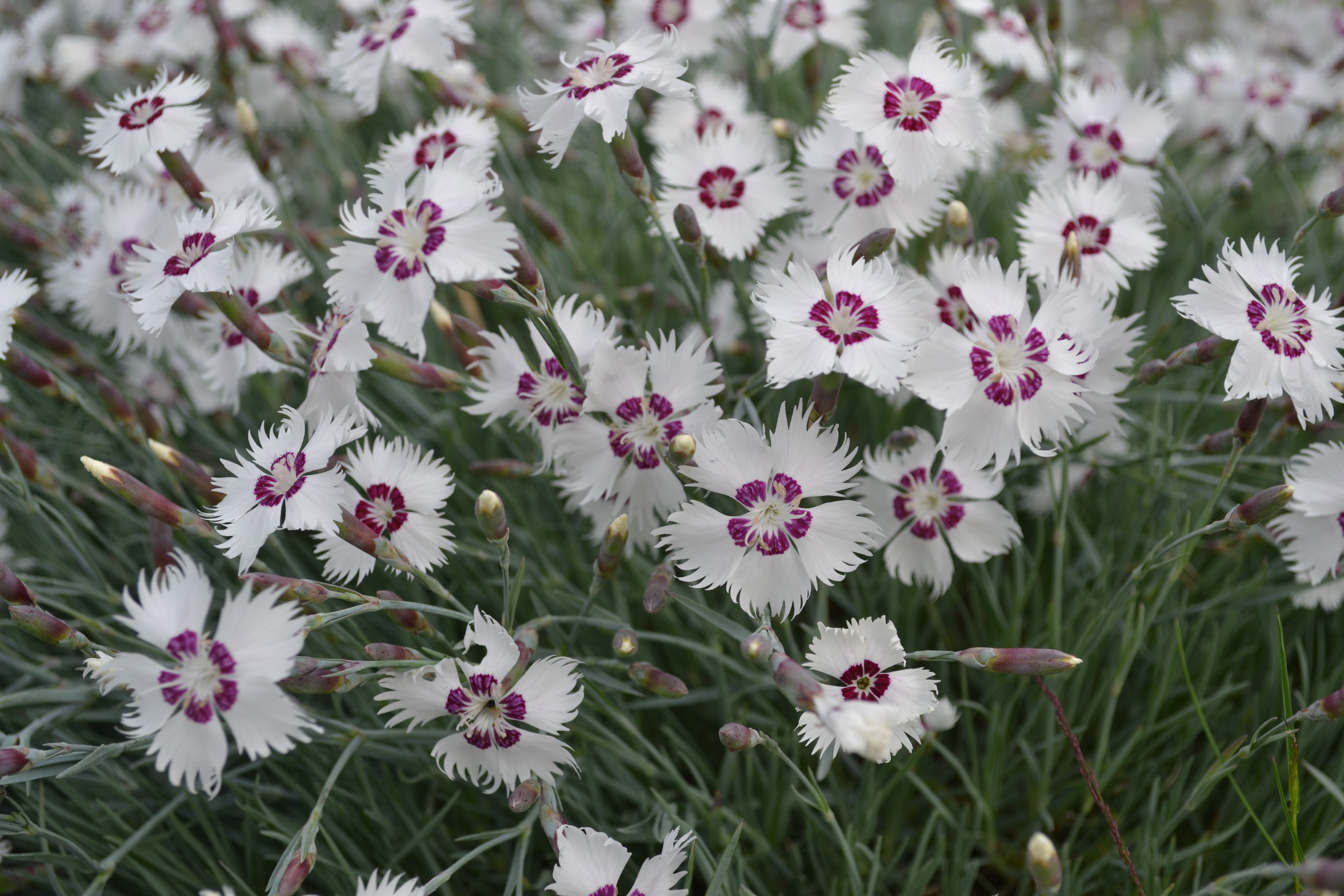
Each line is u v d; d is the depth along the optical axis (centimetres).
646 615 48
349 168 58
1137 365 46
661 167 47
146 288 44
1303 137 56
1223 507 49
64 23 67
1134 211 49
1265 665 48
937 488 45
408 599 48
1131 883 45
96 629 44
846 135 47
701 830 46
